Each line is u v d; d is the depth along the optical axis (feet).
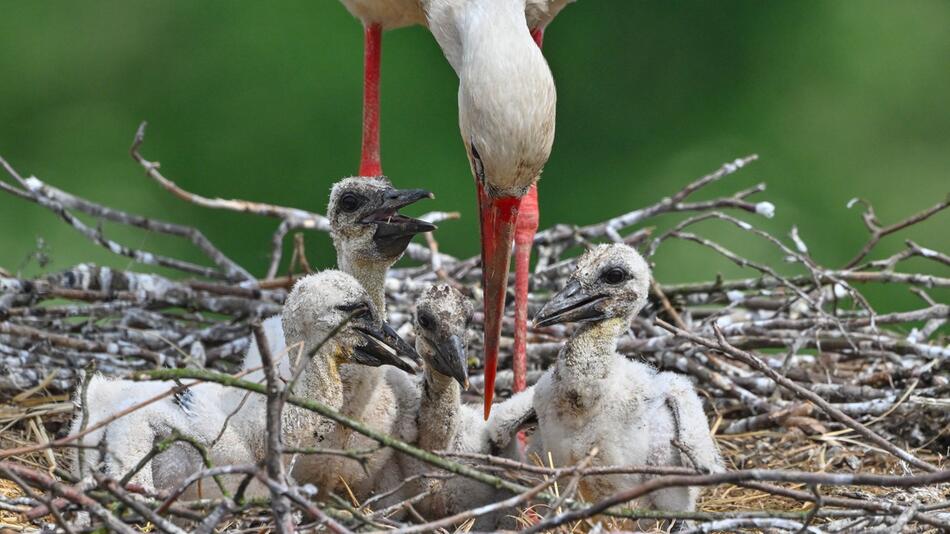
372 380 30.48
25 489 24.31
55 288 37.14
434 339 29.89
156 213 65.41
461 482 31.19
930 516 27.45
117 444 28.25
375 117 38.96
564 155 70.54
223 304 38.19
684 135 70.13
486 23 31.91
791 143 68.85
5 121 66.59
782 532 28.37
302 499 23.82
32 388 35.09
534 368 37.93
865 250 39.29
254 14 67.10
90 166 66.08
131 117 66.90
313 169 65.41
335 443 30.17
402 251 31.81
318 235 63.41
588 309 30.07
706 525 25.82
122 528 24.00
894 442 34.94
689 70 70.90
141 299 37.63
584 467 27.04
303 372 29.14
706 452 30.35
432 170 66.18
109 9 68.44
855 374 37.11
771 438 35.12
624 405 30.12
